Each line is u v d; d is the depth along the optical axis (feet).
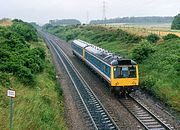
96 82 110.73
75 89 99.19
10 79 77.30
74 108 78.02
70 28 438.40
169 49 120.16
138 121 67.15
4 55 89.71
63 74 127.03
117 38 208.95
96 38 251.39
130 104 81.41
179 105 75.97
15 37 131.03
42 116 61.11
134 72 88.48
